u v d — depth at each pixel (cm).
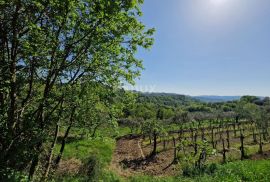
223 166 2566
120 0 1308
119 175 3123
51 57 1353
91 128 1798
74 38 1372
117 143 6069
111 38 1374
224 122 8175
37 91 1478
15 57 1288
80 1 1274
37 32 1230
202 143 3419
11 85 1262
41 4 1173
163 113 10081
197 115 9050
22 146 1197
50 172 1997
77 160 3347
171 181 2473
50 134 1619
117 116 1806
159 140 5878
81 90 1558
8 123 1229
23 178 1132
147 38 1549
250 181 1870
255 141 4838
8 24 1297
